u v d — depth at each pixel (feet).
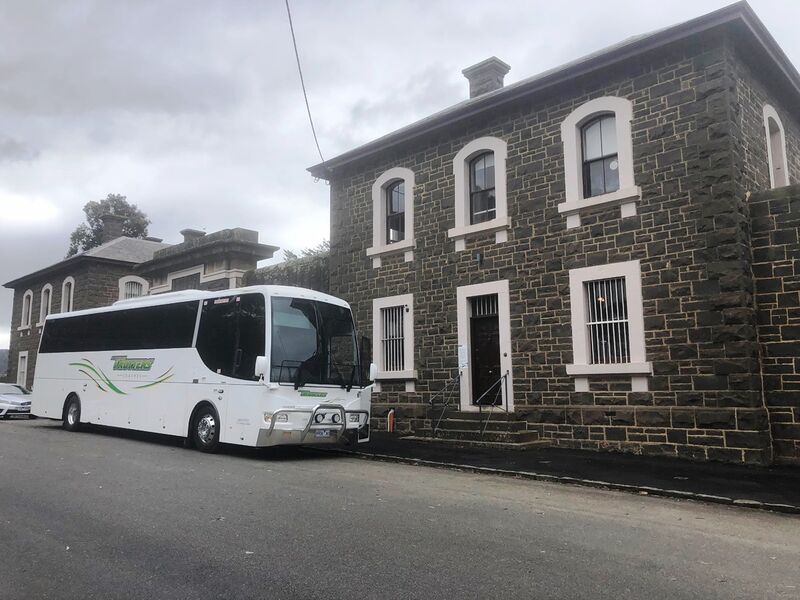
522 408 45.11
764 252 37.86
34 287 115.75
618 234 41.60
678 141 39.55
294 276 67.67
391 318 56.13
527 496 27.68
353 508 24.21
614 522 22.95
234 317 40.57
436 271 52.31
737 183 37.73
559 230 44.62
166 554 18.03
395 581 15.89
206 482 29.43
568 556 18.31
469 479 32.09
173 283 84.94
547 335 44.52
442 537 20.13
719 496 27.14
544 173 45.91
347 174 61.16
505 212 47.73
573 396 42.73
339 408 39.27
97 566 16.96
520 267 46.57
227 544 19.02
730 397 36.14
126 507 23.90
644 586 15.83
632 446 39.47
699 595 15.25
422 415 51.39
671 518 23.91
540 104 46.62
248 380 38.27
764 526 22.90
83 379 54.39
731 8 36.94
